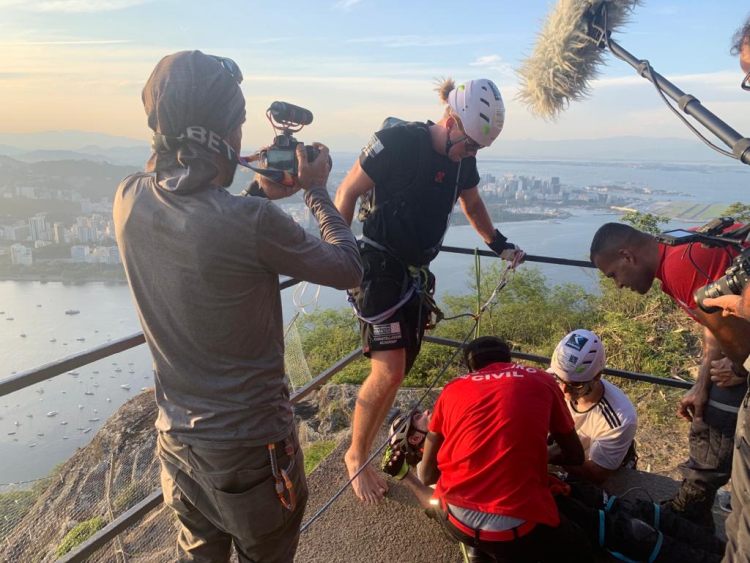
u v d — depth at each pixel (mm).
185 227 1188
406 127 2289
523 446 1847
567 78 1987
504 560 1859
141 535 5617
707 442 2115
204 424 1298
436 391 5672
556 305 9250
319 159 1494
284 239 1256
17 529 6586
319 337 11156
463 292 10695
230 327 1256
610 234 1932
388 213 2322
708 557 1988
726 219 1785
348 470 2570
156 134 1222
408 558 2207
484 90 2164
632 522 2045
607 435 2414
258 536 1395
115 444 7391
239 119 1275
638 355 6047
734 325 1685
